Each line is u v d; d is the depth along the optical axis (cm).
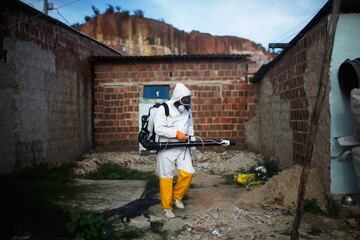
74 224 368
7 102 672
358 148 429
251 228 403
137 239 377
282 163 805
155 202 522
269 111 968
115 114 1180
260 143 1120
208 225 414
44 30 834
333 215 438
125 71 1180
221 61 1166
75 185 621
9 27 682
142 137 464
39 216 413
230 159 980
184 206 506
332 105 472
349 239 367
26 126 741
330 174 473
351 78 468
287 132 756
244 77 1163
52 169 768
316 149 528
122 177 729
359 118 409
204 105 1166
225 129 1162
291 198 484
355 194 466
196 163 949
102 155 1083
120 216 435
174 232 397
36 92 789
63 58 947
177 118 463
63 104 942
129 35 3250
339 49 472
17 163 703
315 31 550
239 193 586
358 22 470
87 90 1137
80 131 1071
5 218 392
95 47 1224
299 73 652
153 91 1181
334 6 280
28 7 734
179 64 1172
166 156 454
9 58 682
